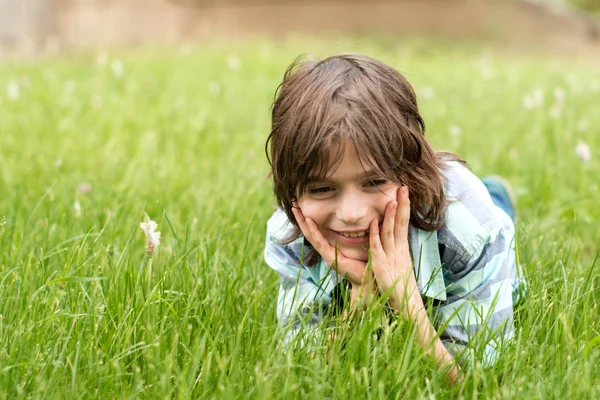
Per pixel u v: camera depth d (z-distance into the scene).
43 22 17.30
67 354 2.40
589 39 20.02
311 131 2.22
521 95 8.67
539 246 3.25
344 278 2.66
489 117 7.24
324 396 2.20
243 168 4.90
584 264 3.34
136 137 6.05
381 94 2.29
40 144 5.68
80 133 6.16
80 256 2.92
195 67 10.77
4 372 2.20
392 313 2.47
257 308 2.66
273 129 2.41
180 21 19.11
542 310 2.55
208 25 19.89
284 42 16.06
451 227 2.53
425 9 19.89
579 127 6.16
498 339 2.50
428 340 2.38
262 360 2.31
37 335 2.39
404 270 2.41
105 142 5.88
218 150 5.69
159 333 2.39
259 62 11.59
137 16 18.33
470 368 2.24
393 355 2.29
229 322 2.57
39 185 4.40
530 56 16.83
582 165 4.88
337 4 20.06
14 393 2.19
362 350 2.30
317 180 2.26
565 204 4.20
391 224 2.35
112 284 2.62
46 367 2.28
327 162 2.22
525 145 5.80
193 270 2.87
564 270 2.73
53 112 6.95
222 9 20.05
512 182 4.63
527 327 2.48
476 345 2.35
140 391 2.18
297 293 2.72
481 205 2.58
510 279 2.63
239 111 7.46
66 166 4.97
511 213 3.77
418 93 8.66
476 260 2.55
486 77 10.12
